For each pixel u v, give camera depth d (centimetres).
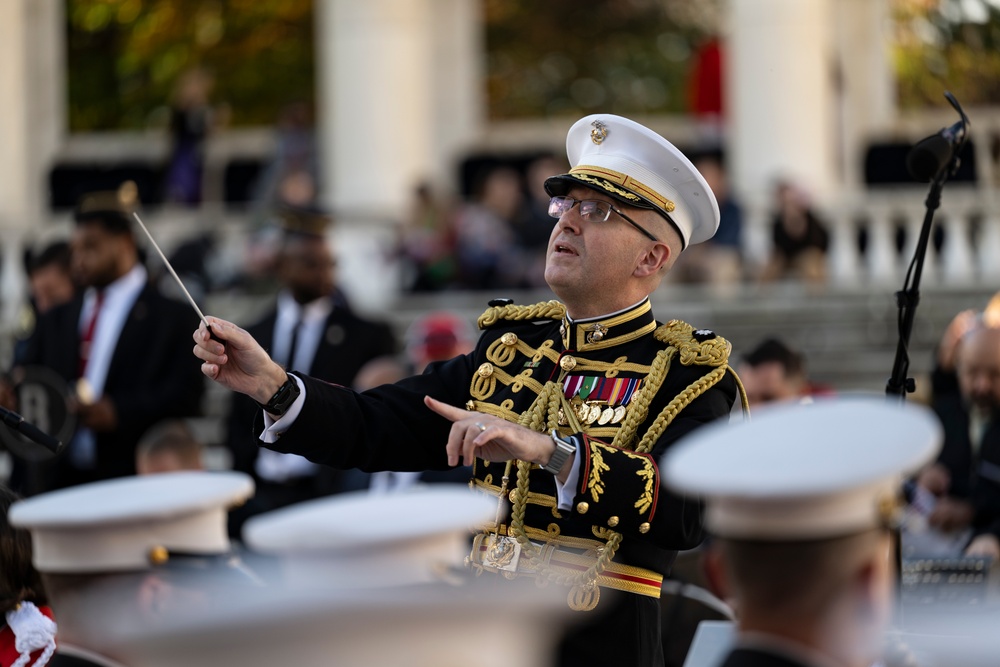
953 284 3809
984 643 637
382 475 2014
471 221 3972
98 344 2117
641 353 992
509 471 983
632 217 992
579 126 1030
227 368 943
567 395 989
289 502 2158
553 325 1045
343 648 460
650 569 959
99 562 836
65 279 2369
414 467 1009
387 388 1018
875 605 558
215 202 5331
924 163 1031
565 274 995
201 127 4528
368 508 601
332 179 4650
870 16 5119
